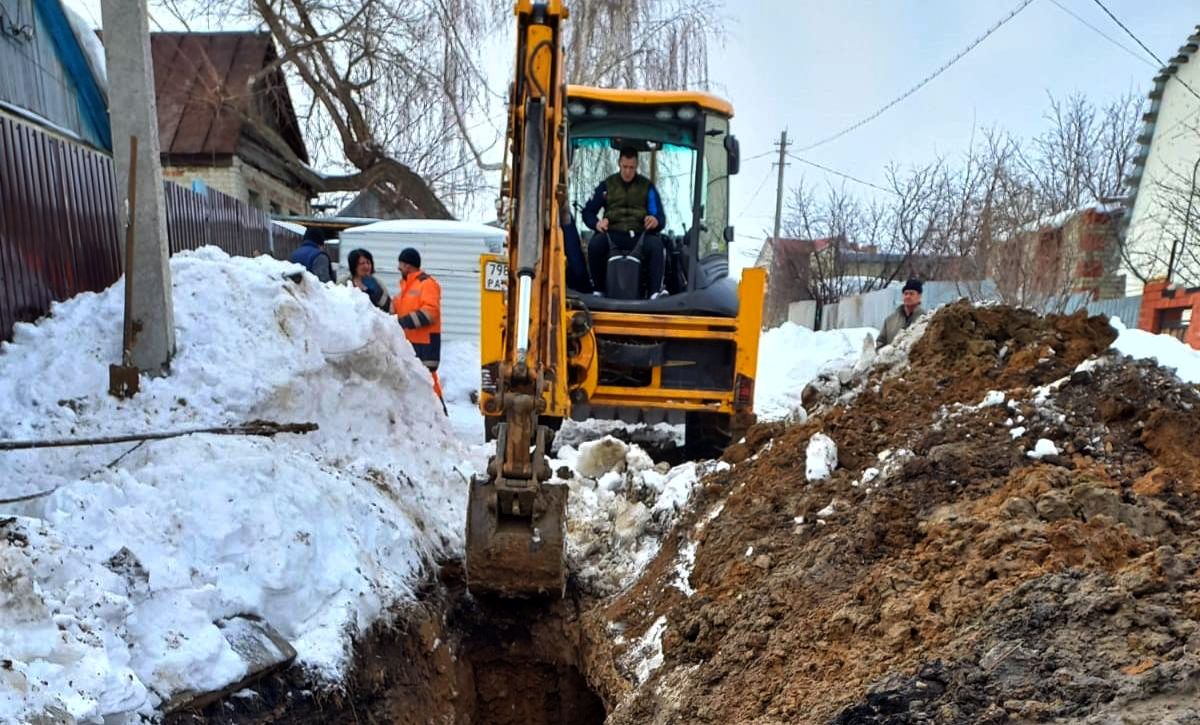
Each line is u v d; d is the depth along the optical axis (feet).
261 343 16.20
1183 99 47.50
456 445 19.40
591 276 21.79
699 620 12.09
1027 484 11.21
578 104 21.36
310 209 72.69
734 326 20.51
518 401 12.89
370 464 16.24
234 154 50.57
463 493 17.84
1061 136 57.98
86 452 13.28
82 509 10.65
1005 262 47.29
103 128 34.04
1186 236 42.80
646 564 15.62
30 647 8.23
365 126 59.26
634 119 21.48
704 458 23.32
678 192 22.13
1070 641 7.79
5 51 26.55
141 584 10.16
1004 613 8.55
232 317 16.42
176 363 15.34
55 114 30.32
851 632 9.86
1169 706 6.43
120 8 14.60
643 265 21.61
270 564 11.80
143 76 14.84
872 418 15.20
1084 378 13.43
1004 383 14.43
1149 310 39.14
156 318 15.12
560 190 14.64
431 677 13.58
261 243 34.04
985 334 16.25
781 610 11.11
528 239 12.90
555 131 13.79
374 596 12.97
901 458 13.30
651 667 12.34
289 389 15.79
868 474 13.44
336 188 63.67
